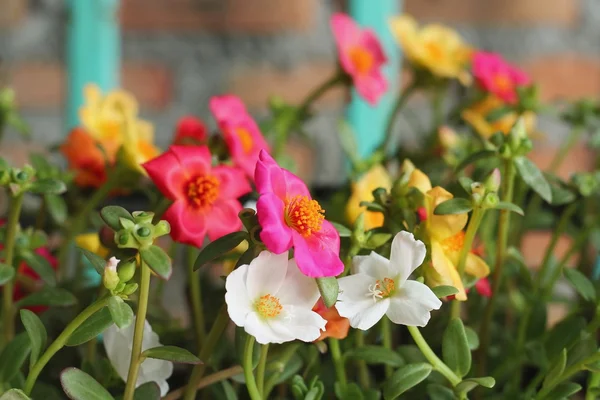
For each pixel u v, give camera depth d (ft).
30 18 2.65
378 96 1.98
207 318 1.68
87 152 1.91
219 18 2.72
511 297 1.75
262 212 1.39
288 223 1.42
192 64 2.74
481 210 1.48
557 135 2.87
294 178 1.44
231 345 1.66
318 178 2.82
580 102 1.98
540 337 1.65
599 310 1.53
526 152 1.55
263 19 2.73
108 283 1.39
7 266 1.52
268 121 1.98
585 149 2.87
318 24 2.75
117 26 2.62
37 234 1.61
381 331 1.59
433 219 1.48
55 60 2.68
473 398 1.62
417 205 1.51
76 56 2.52
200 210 1.57
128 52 2.72
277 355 1.52
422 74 2.06
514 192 1.78
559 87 2.86
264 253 1.41
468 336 1.51
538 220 1.85
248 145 1.73
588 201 1.84
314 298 1.43
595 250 1.91
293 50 2.76
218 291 1.67
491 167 1.62
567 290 2.59
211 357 1.58
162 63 2.73
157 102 2.76
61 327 1.69
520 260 1.63
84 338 1.44
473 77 2.07
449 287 1.45
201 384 1.49
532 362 1.64
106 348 1.52
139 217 1.39
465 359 1.48
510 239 1.79
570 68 2.85
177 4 2.70
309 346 1.58
